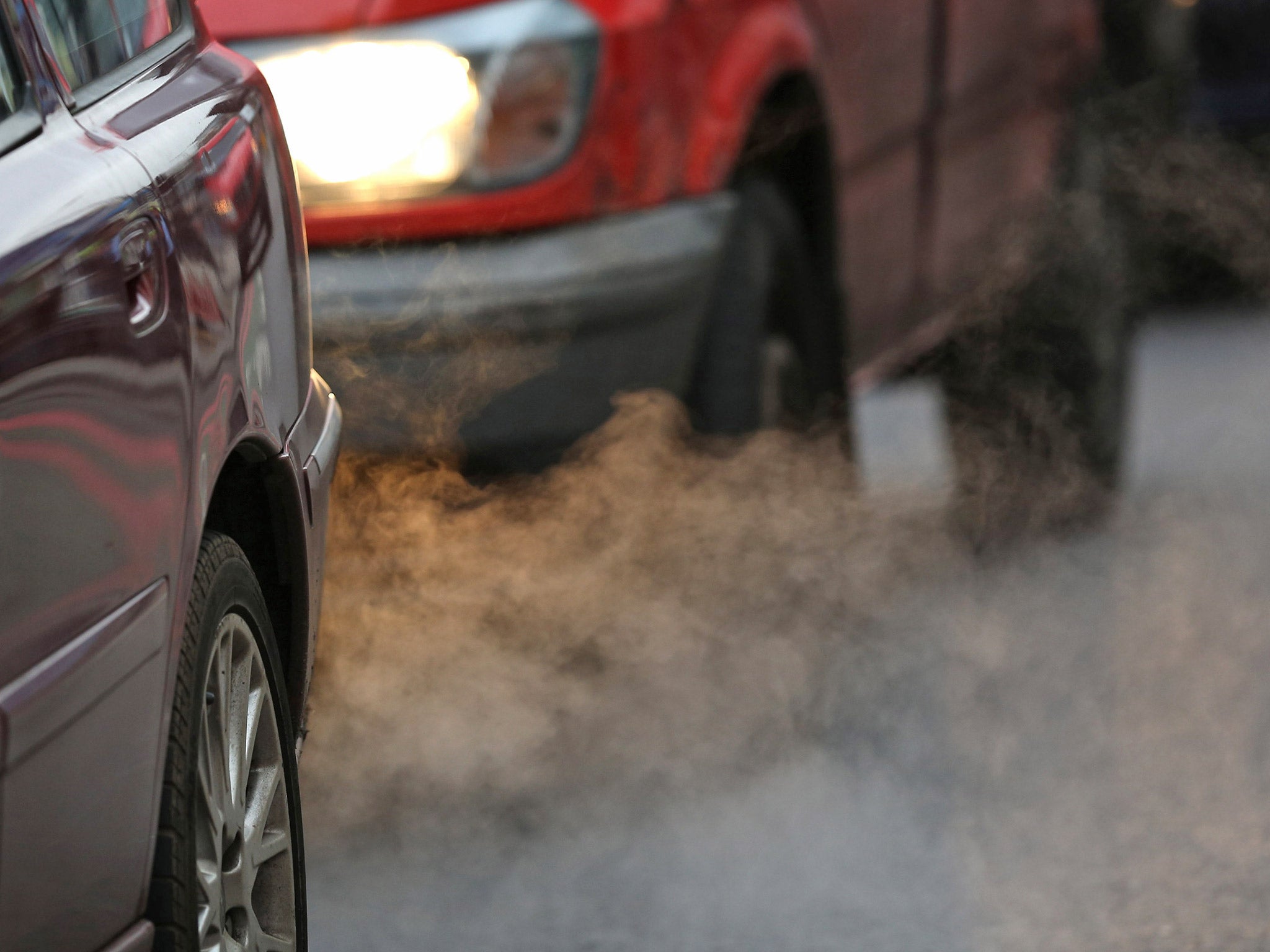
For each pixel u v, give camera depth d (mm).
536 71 15711
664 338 16359
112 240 8617
